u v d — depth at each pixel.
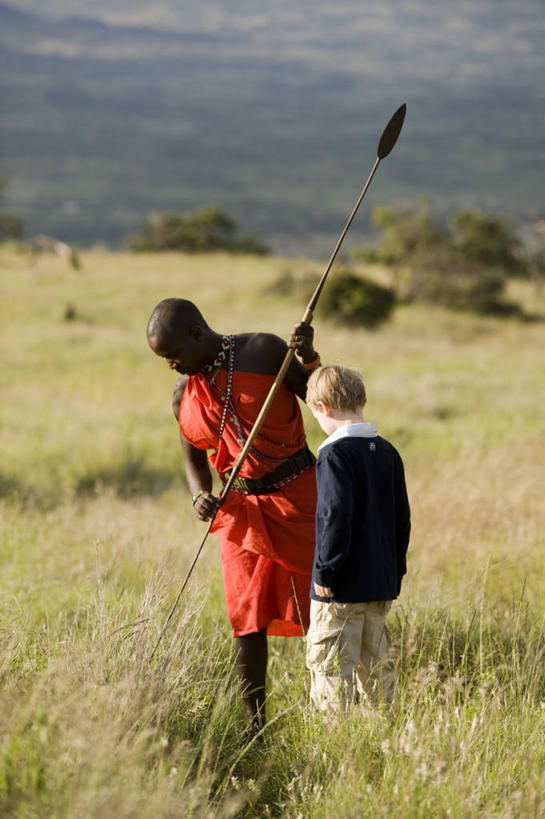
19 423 43.00
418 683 11.27
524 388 54.78
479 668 12.11
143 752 8.62
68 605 15.14
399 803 8.46
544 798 8.61
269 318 88.00
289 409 11.91
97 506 27.30
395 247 124.94
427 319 99.75
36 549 19.47
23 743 8.02
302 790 9.13
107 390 53.78
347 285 92.56
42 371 60.16
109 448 36.06
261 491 11.91
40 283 103.75
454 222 158.38
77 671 9.90
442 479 27.38
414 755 8.77
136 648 10.58
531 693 11.28
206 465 12.66
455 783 8.58
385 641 11.52
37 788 7.66
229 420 11.78
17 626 11.77
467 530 20.11
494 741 9.86
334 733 9.98
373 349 75.19
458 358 71.88
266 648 12.06
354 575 10.89
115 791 7.67
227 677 11.20
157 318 11.38
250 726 11.12
